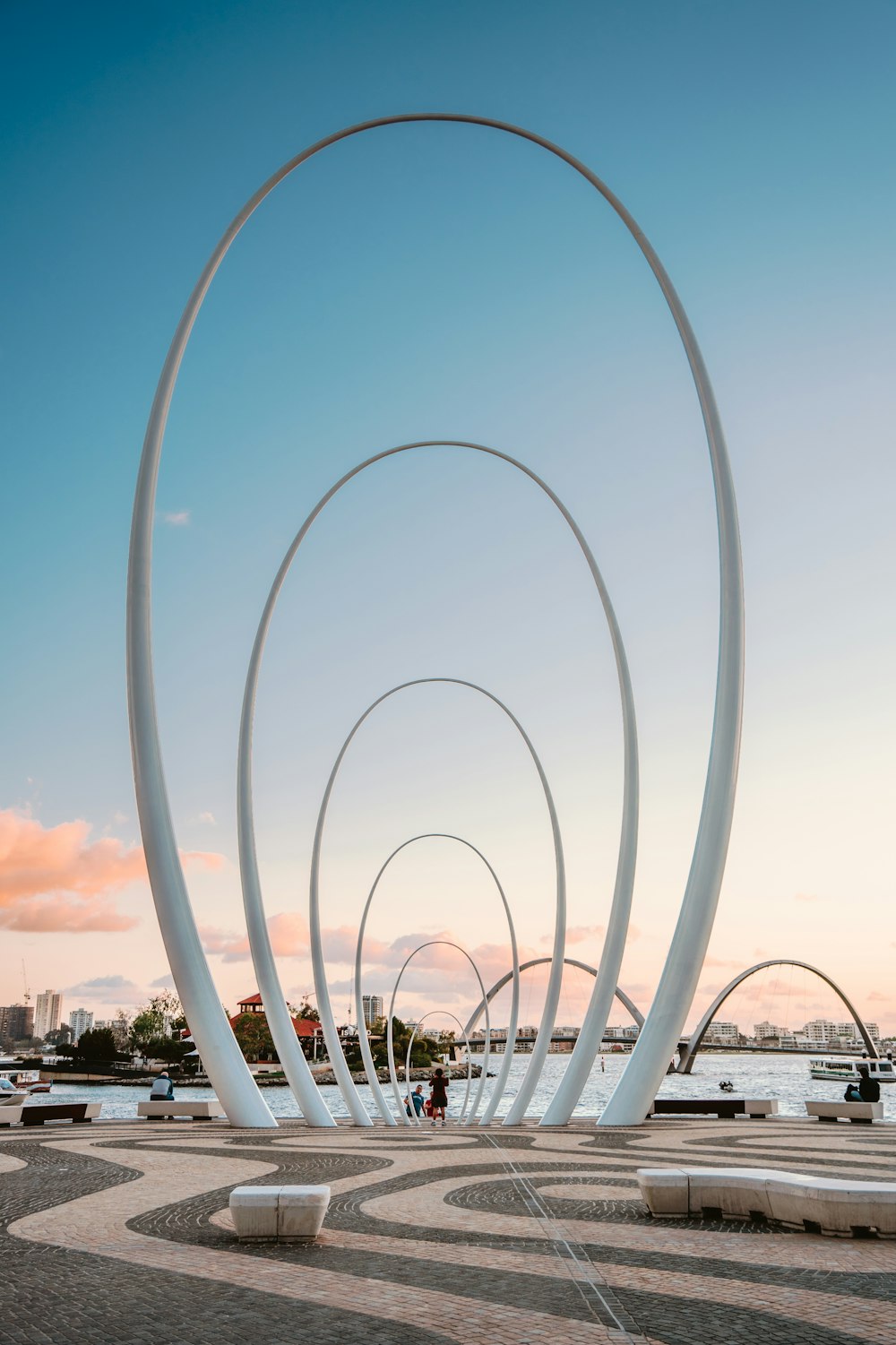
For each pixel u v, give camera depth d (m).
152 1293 7.45
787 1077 138.25
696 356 24.47
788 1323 6.65
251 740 27.83
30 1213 10.98
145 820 22.48
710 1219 10.62
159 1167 15.12
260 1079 113.44
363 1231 9.98
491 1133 21.91
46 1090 82.25
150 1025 144.75
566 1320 6.72
